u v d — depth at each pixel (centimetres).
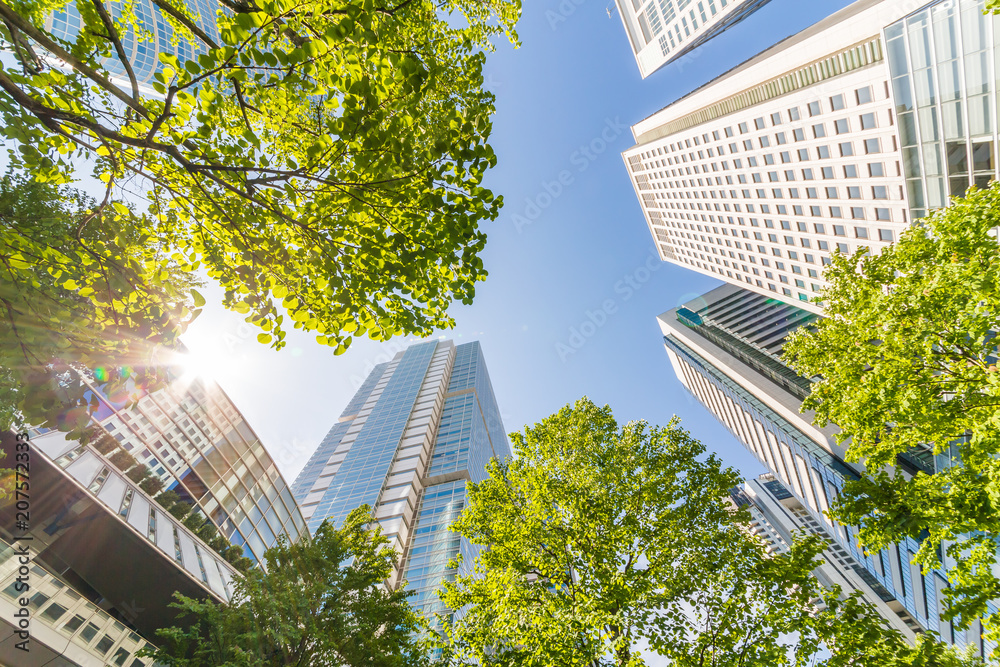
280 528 2356
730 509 989
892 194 3419
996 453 839
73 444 1395
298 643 1052
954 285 950
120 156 452
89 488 1358
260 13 363
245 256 533
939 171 2539
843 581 6925
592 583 881
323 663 1002
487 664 812
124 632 1297
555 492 1027
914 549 3556
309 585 1137
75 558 1260
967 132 2291
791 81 4397
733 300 8188
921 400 970
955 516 867
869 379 1063
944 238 1034
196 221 546
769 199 4841
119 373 509
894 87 2655
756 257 5675
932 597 3684
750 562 862
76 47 433
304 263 533
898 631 742
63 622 1146
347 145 434
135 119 436
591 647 752
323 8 411
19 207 469
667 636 796
